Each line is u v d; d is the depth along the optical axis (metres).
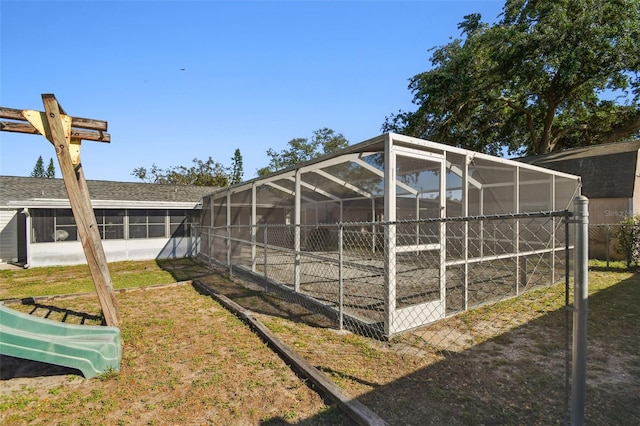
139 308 5.53
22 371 3.31
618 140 18.38
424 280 6.32
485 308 5.02
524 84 15.78
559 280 6.69
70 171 4.04
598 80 15.84
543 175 6.99
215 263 10.73
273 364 3.29
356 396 2.60
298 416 2.39
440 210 4.67
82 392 2.86
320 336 4.02
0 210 12.64
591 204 11.40
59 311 5.51
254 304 5.62
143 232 13.27
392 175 3.98
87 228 4.18
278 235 12.07
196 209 14.27
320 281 7.24
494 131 20.83
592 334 3.97
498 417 2.31
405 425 2.23
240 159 45.97
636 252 9.09
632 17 13.78
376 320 4.25
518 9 15.99
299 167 5.93
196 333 4.25
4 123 3.98
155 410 2.53
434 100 16.33
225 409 2.51
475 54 15.48
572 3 13.91
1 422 2.44
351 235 9.05
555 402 2.50
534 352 3.45
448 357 3.34
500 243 6.55
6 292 7.31
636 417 2.32
